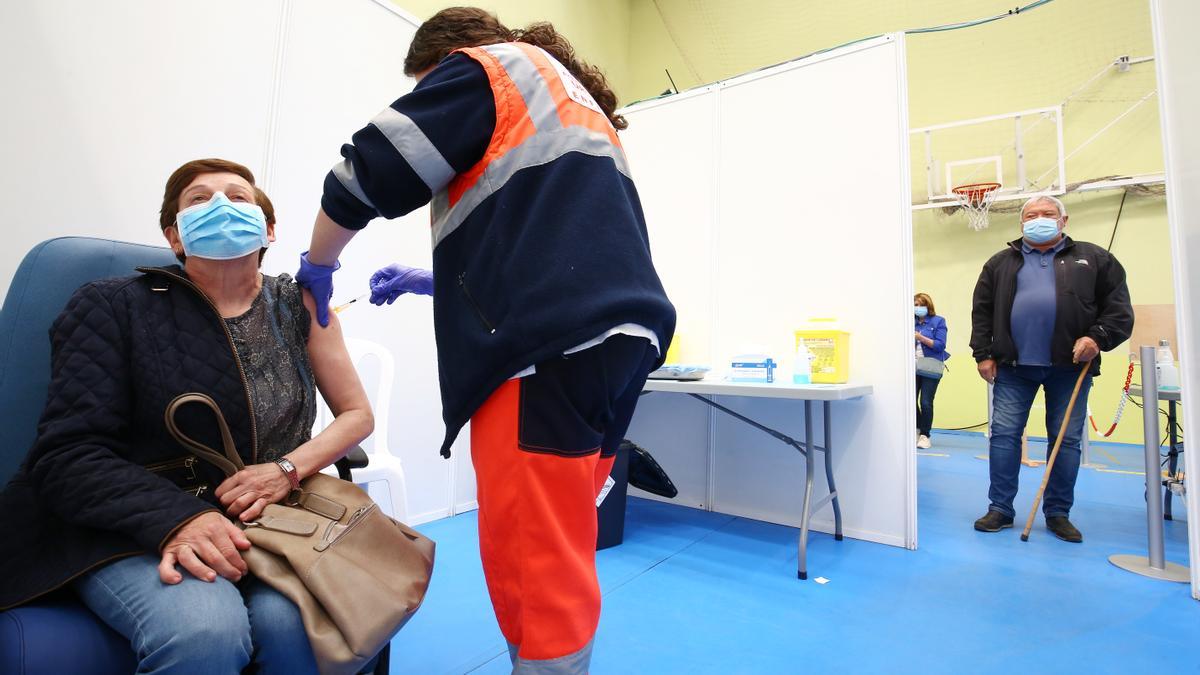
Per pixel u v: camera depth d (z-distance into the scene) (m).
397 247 2.33
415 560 0.83
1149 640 1.45
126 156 1.61
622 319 0.67
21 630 0.62
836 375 2.21
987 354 2.57
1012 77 5.73
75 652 0.64
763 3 6.15
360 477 1.53
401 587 0.77
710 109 2.78
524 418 0.66
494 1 4.11
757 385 2.01
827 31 5.98
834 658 1.36
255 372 0.92
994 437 2.52
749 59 6.16
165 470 0.81
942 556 2.09
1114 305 2.31
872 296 2.32
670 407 2.87
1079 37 5.49
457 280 0.73
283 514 0.78
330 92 2.12
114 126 1.58
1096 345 2.27
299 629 0.71
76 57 1.52
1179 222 1.70
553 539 0.66
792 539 2.29
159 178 1.67
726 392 2.05
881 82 2.35
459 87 0.71
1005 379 2.52
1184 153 1.66
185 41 1.73
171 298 0.88
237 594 0.69
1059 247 2.44
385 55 2.34
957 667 1.32
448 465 2.51
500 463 0.67
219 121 1.80
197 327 0.87
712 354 2.71
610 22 6.11
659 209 2.91
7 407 0.85
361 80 2.24
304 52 2.04
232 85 1.83
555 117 0.73
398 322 2.31
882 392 2.28
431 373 2.44
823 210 2.45
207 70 1.78
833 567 1.98
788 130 2.56
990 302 2.61
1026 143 5.71
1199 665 1.33
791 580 1.86
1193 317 1.66
